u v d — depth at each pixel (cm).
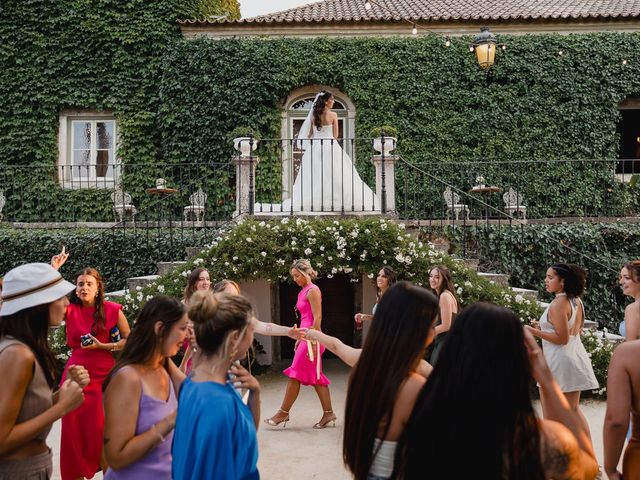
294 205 805
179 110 1275
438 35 1292
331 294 832
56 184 1295
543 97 1283
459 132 1270
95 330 375
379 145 809
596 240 935
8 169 1289
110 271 909
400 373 175
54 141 1310
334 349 264
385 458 172
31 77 1305
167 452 209
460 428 150
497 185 1258
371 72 1277
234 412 171
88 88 1308
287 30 1299
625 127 1378
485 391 152
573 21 1291
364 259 646
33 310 214
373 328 185
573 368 413
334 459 411
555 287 421
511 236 909
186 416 172
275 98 1273
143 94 1299
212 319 183
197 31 1307
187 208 1143
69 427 343
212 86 1267
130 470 202
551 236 926
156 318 216
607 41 1298
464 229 855
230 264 623
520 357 158
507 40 1291
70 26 1310
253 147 782
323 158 790
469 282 621
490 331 159
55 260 381
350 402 182
